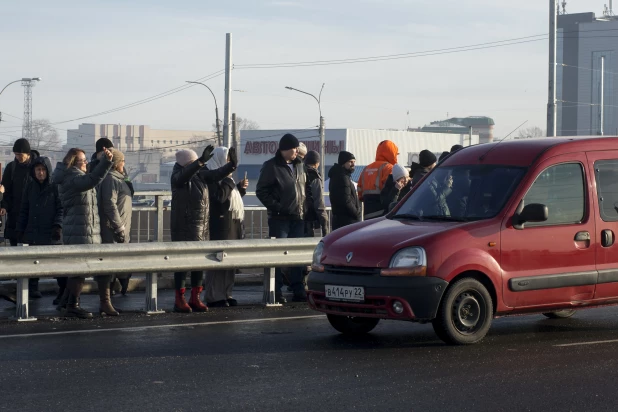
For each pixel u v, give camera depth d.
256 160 97.00
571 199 10.74
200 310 12.88
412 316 9.69
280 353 9.53
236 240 12.96
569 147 10.89
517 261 10.23
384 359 9.21
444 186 11.02
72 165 12.16
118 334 10.70
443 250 9.80
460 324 9.95
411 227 10.29
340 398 7.54
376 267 9.88
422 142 98.12
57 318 11.96
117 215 12.84
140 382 8.11
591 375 8.47
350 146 91.50
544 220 10.16
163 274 16.27
